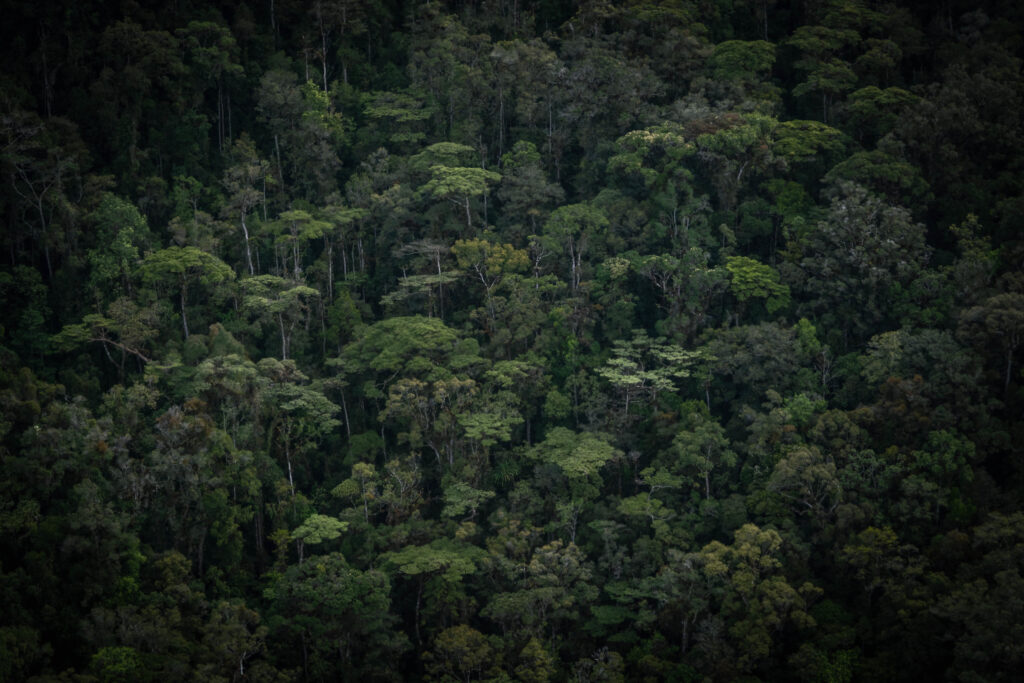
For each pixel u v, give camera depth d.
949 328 91.12
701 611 79.19
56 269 97.19
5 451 78.38
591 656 81.12
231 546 82.75
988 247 95.88
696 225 101.69
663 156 104.88
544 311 99.12
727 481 87.06
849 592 79.94
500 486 91.31
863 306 94.75
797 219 101.19
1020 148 103.62
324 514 90.19
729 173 102.69
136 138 105.06
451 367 92.88
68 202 96.00
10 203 95.81
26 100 102.00
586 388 94.00
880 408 85.25
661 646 79.44
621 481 90.62
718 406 94.25
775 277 97.25
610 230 102.56
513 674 79.56
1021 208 97.12
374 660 80.25
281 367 90.31
